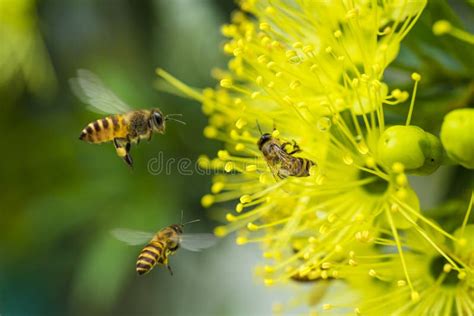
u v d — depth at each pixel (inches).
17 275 16.8
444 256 12.1
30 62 16.1
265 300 16.4
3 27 16.0
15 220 16.3
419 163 12.0
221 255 16.1
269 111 12.8
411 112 12.0
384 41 12.3
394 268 12.4
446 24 11.7
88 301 16.4
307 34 12.8
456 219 12.2
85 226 15.9
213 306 16.4
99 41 15.8
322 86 12.4
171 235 12.9
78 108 16.2
